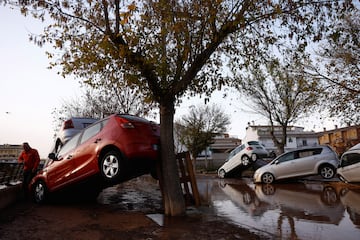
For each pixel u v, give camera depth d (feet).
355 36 44.78
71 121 39.14
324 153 49.98
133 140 24.11
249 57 27.55
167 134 25.26
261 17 24.06
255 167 69.10
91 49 23.93
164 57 23.79
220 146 181.06
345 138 124.16
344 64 51.78
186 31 23.22
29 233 19.63
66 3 23.43
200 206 29.84
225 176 71.87
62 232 19.86
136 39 22.56
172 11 23.02
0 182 33.50
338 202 30.01
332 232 19.52
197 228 20.80
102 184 30.22
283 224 21.94
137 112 56.29
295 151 51.67
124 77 25.31
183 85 24.17
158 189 45.27
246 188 46.42
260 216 24.90
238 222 22.70
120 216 24.53
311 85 55.21
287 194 37.52
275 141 78.43
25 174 34.71
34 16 23.12
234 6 23.41
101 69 24.27
